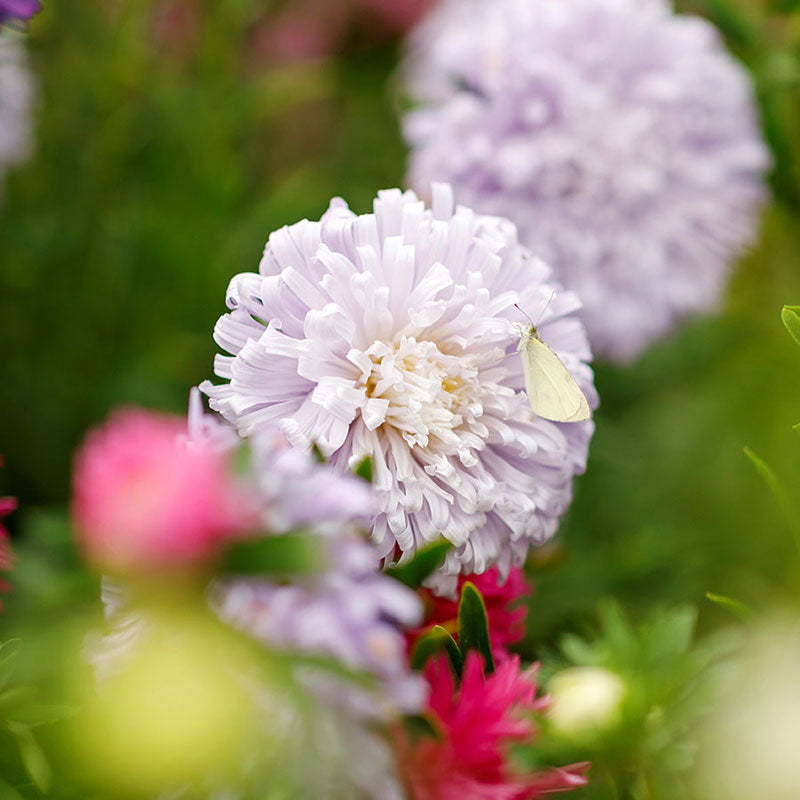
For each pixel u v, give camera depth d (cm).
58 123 89
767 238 82
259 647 48
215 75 89
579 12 77
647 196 78
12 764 53
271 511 48
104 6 91
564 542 76
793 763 55
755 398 80
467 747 51
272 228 88
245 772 49
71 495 81
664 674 55
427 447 58
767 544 77
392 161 104
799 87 77
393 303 57
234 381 56
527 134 76
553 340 60
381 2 106
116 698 49
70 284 86
